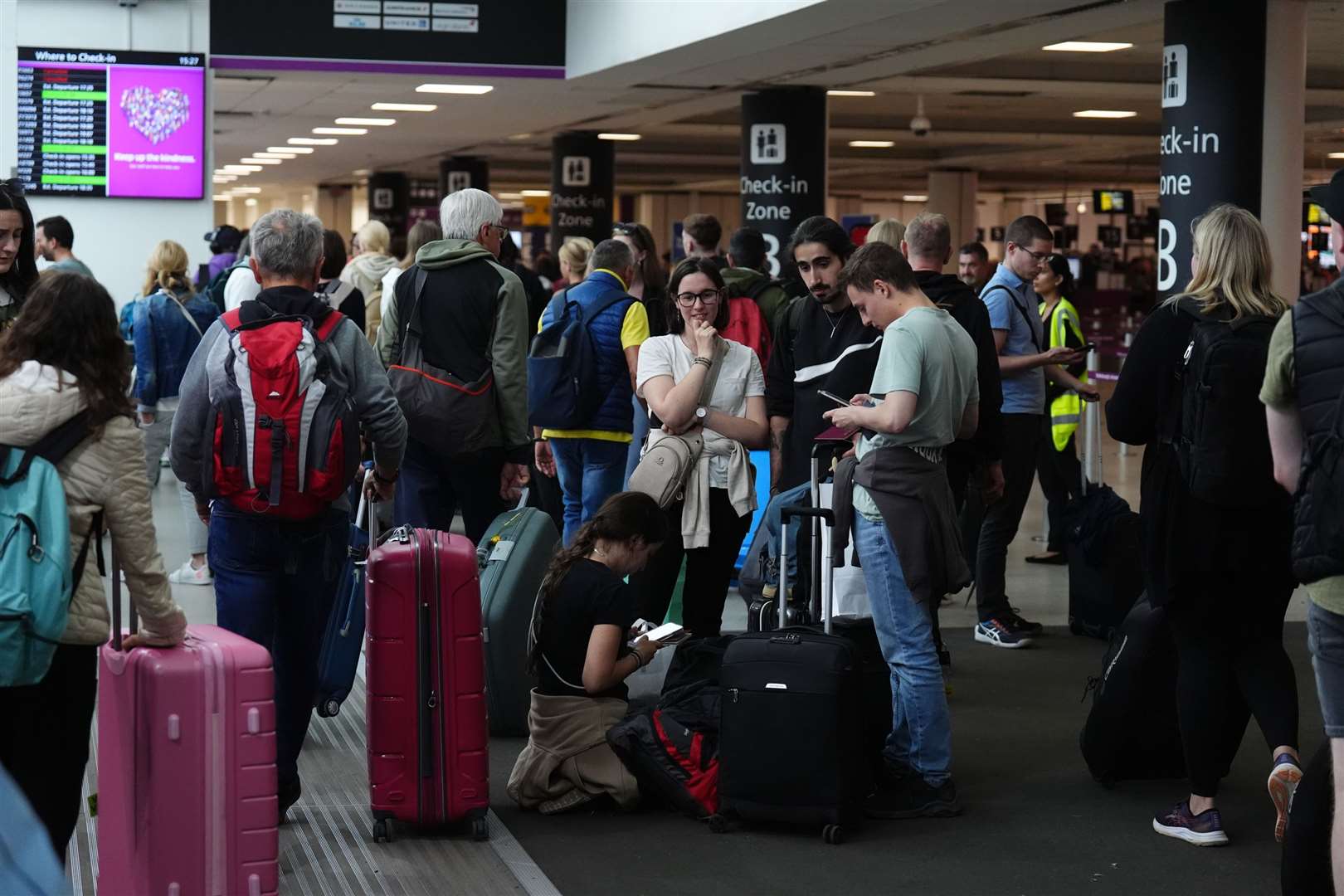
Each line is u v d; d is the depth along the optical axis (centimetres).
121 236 1212
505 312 555
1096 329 3391
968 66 1552
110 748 379
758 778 454
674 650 541
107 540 916
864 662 495
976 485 547
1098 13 1034
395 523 588
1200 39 919
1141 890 420
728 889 418
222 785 359
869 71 1355
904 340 454
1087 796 504
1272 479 420
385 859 434
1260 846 456
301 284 441
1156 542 447
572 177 2155
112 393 334
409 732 443
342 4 1295
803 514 477
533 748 486
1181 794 507
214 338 424
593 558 487
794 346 573
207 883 358
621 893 414
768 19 1059
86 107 1193
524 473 665
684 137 2606
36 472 321
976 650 718
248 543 430
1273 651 446
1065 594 855
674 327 566
